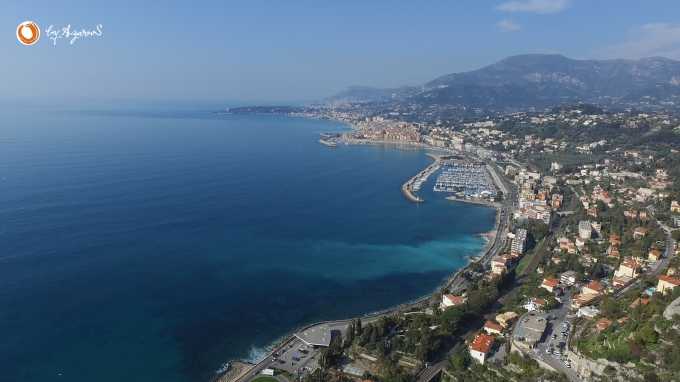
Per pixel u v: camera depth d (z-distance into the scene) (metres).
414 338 173.75
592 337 161.00
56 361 167.38
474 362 160.62
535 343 163.12
